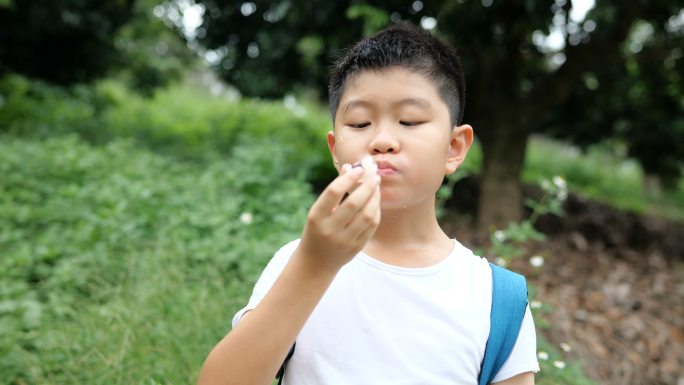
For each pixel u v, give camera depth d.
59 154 5.24
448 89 1.15
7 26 7.39
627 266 5.55
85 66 8.62
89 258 3.38
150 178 4.66
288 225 3.54
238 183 4.16
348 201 0.92
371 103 1.10
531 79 6.76
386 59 1.10
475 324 1.17
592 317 3.97
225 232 3.50
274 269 1.20
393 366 1.12
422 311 1.15
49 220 4.14
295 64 6.18
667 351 3.87
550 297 4.04
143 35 9.02
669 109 7.79
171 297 2.83
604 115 8.05
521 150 5.98
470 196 7.02
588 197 9.03
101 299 3.08
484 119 6.04
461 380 1.14
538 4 4.64
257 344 0.99
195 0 6.14
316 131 8.43
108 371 2.33
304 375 1.14
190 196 4.22
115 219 3.76
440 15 4.94
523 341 1.23
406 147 1.08
